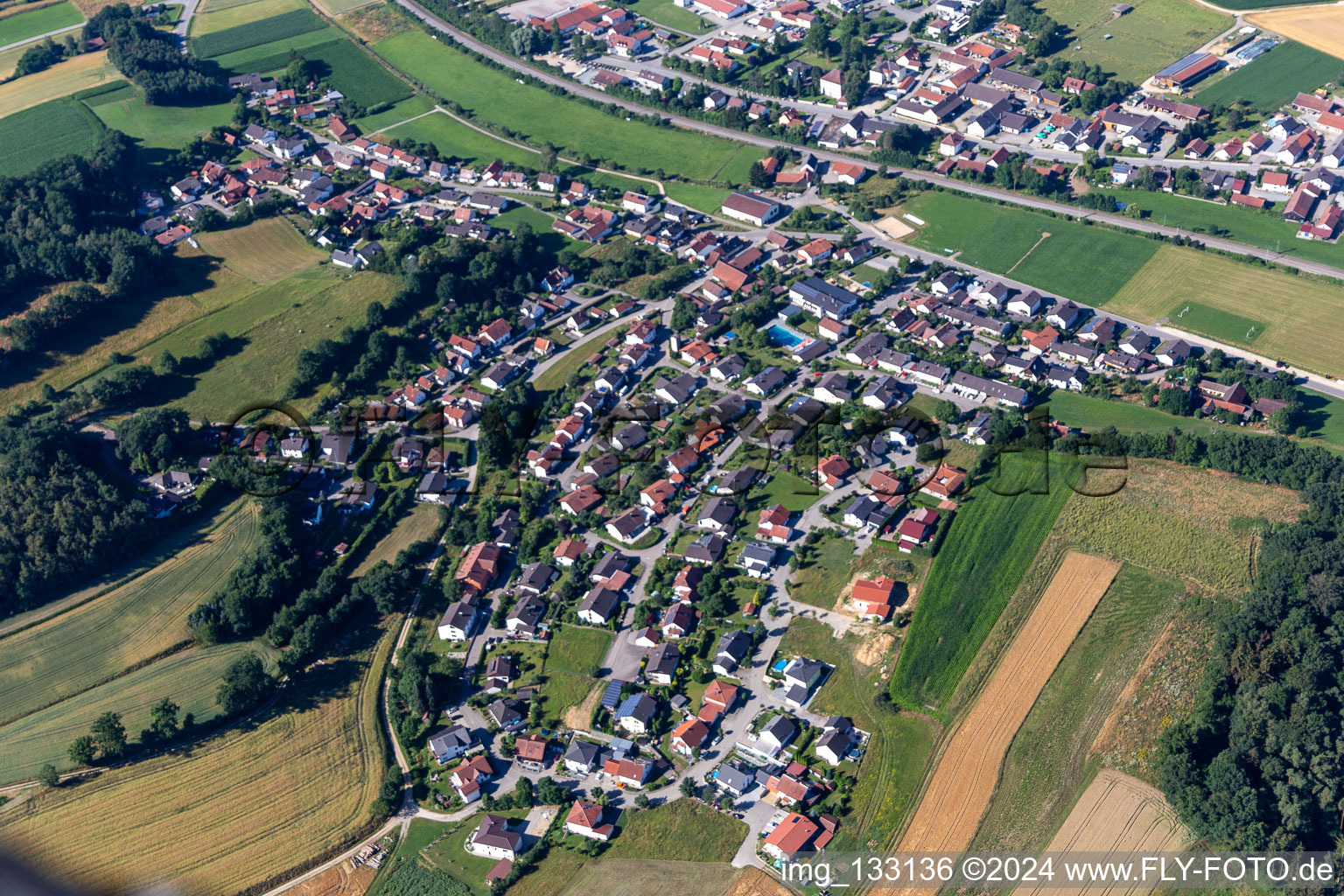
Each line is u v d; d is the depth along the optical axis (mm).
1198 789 181750
